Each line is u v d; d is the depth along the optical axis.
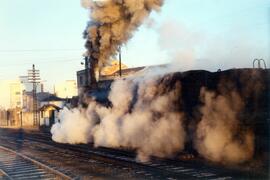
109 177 14.02
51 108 60.72
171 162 16.06
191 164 14.98
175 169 14.39
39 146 27.48
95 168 16.23
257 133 14.57
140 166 15.60
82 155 20.58
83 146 25.09
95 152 21.17
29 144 29.64
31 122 78.38
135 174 14.21
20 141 33.28
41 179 14.23
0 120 98.25
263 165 13.45
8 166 18.16
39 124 67.56
